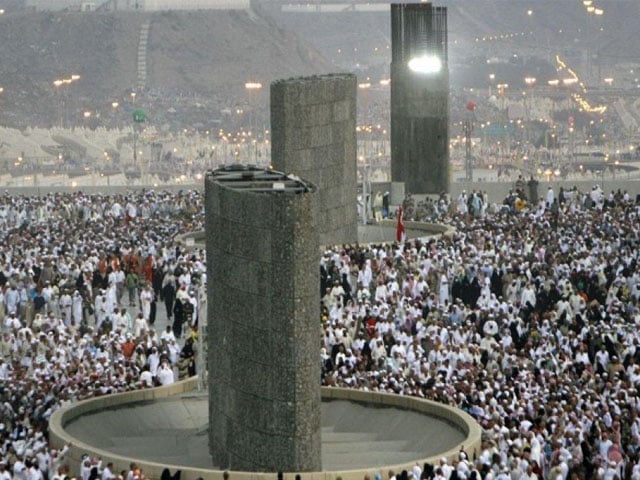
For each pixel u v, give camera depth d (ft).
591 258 370.53
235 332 229.86
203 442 251.39
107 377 279.69
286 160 398.01
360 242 428.15
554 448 236.22
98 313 342.64
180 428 263.70
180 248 387.14
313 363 223.51
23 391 266.57
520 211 465.47
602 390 269.44
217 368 237.25
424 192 502.38
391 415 264.31
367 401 269.23
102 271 364.38
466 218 453.58
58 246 392.06
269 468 225.15
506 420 248.32
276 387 223.30
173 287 352.08
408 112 499.92
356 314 318.86
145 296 344.69
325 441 253.65
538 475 229.04
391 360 290.15
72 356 294.66
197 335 296.30
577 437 237.04
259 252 223.71
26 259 369.30
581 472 229.66
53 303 343.46
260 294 224.12
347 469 228.84
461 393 264.31
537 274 356.59
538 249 385.70
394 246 388.16
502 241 396.98
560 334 308.81
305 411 223.10
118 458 229.25
